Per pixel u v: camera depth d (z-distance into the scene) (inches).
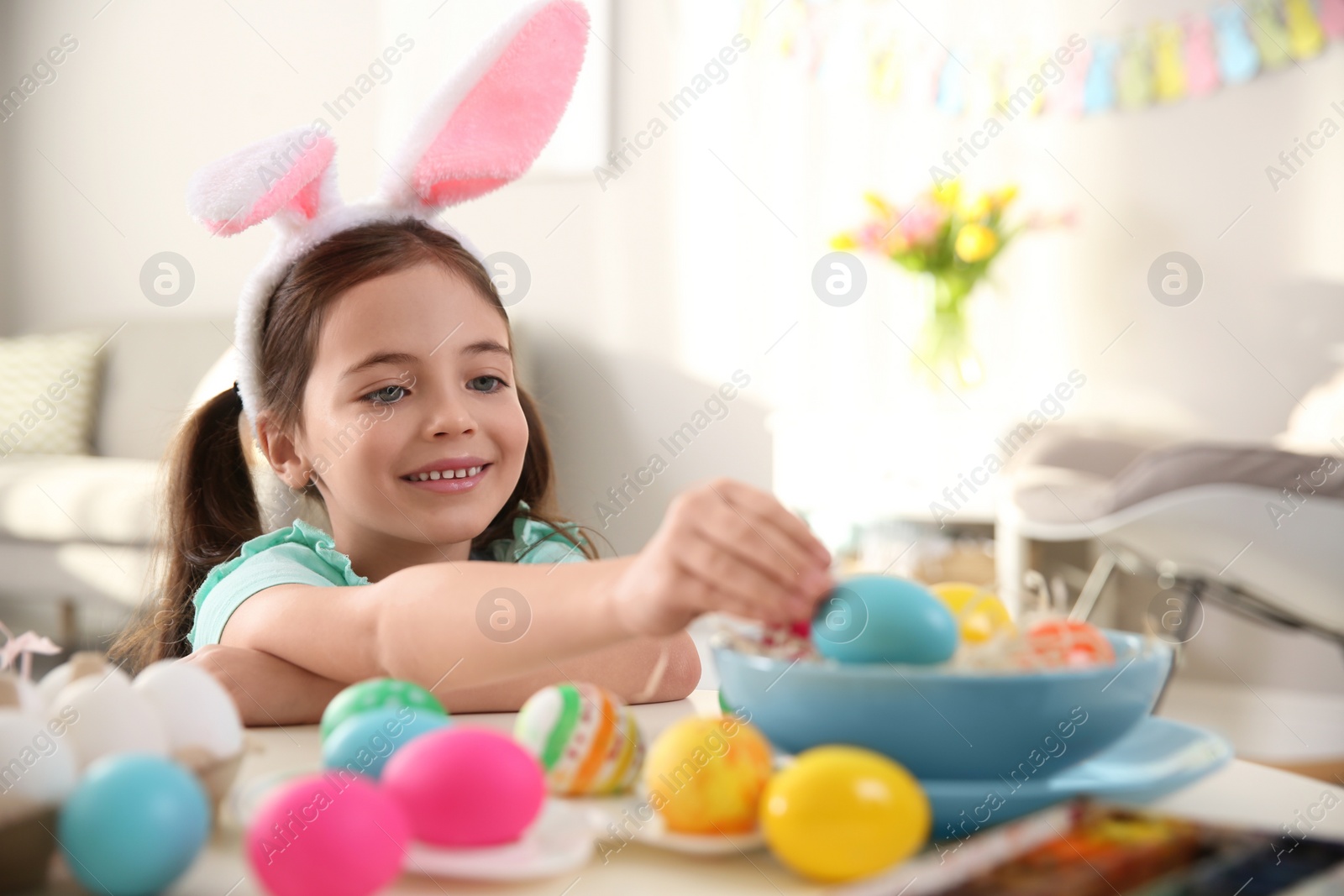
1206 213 103.6
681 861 14.9
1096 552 101.9
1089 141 107.4
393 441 34.5
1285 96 100.8
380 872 13.2
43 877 13.3
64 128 146.9
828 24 117.4
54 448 125.0
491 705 27.8
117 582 104.3
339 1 132.9
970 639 19.2
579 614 20.2
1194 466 75.4
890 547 101.8
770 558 17.1
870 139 116.5
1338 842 13.7
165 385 126.3
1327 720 91.1
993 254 101.3
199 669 16.7
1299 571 74.0
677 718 25.1
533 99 38.9
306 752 21.2
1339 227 99.3
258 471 46.6
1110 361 106.5
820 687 16.3
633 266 124.1
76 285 146.7
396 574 25.6
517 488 44.6
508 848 14.7
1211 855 13.1
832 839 13.5
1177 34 104.0
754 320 120.4
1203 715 90.0
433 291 35.5
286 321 37.1
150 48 142.3
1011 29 110.3
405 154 38.1
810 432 101.5
